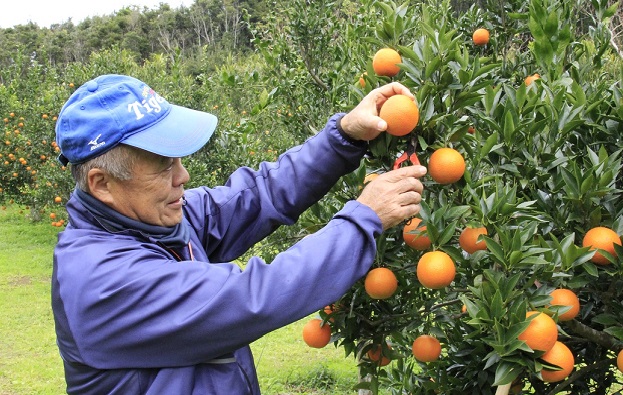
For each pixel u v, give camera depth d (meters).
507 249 1.61
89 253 1.46
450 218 1.69
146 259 1.47
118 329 1.40
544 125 1.83
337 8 5.32
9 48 46.75
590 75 2.66
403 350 2.68
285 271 1.40
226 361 1.55
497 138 1.91
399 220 1.54
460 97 1.75
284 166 1.89
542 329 1.52
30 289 8.44
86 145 1.45
